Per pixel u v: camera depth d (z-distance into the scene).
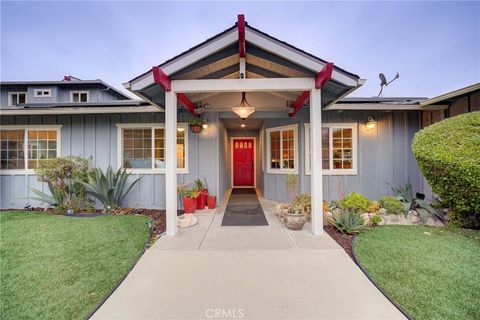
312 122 3.59
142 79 3.46
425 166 3.98
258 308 2.03
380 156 5.83
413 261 2.75
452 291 2.20
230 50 3.50
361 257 2.87
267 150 6.64
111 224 4.27
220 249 3.13
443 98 4.80
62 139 5.86
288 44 3.30
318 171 3.62
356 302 2.09
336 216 3.91
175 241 3.41
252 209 5.46
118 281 2.42
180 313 1.98
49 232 3.82
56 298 2.15
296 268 2.65
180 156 5.83
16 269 2.64
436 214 4.14
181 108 5.64
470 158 3.40
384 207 4.38
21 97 11.38
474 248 3.07
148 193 5.85
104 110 5.45
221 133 6.49
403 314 1.93
